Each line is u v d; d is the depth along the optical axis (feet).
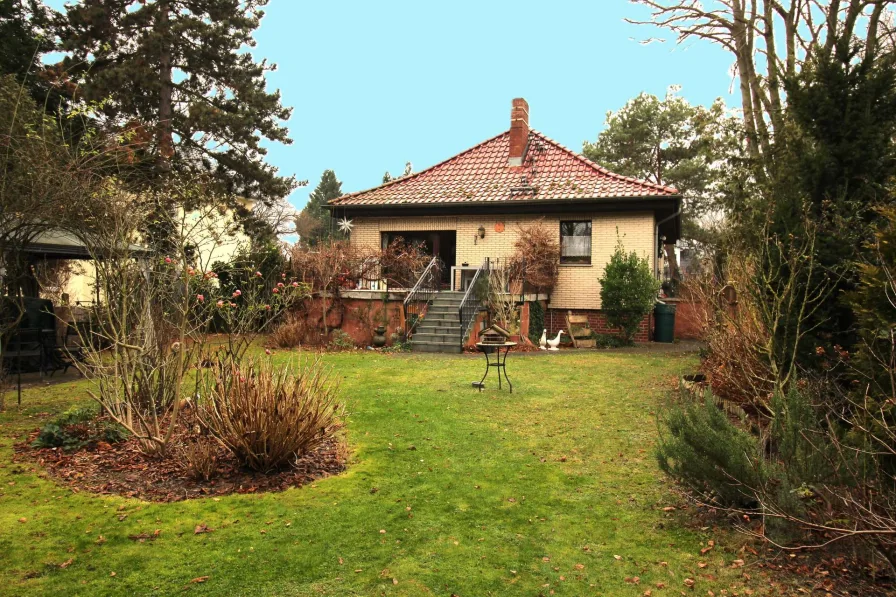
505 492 17.72
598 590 12.38
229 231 40.91
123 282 20.79
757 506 15.40
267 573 12.80
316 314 53.93
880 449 13.94
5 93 30.17
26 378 36.19
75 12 62.69
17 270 28.40
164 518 15.52
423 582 12.53
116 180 26.18
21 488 17.52
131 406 20.43
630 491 17.83
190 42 67.41
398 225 69.10
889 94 22.54
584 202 61.00
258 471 18.93
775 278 22.54
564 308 63.21
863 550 13.34
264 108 72.23
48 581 12.34
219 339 37.06
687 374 36.58
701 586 12.53
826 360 20.88
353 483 18.31
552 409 27.94
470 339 51.16
